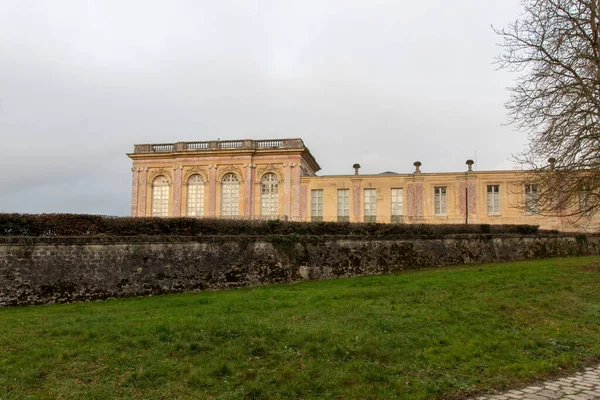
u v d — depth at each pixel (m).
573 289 14.03
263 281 19.05
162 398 6.54
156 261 17.69
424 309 11.43
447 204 36.53
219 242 18.72
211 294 16.42
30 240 16.31
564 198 17.16
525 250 26.41
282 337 8.94
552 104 16.67
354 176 38.84
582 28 16.66
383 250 22.06
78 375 7.27
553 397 6.85
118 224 18.81
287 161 40.72
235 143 41.94
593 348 9.17
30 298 15.98
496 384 7.32
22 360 7.84
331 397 6.68
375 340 8.84
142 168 43.09
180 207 41.88
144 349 8.38
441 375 7.55
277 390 6.78
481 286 14.50
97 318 11.38
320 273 20.23
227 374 7.31
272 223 21.19
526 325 10.38
